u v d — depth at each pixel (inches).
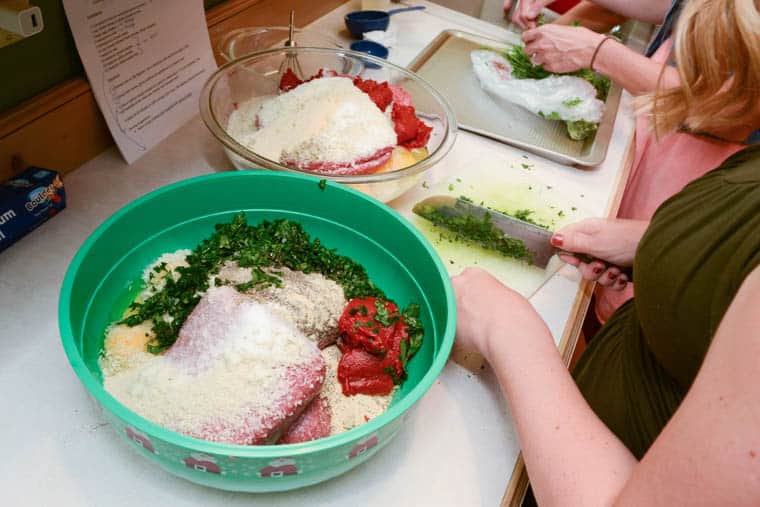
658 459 16.5
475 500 23.8
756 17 25.7
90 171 35.1
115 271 27.1
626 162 46.5
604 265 35.0
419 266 29.1
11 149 29.6
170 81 37.3
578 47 49.4
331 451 19.4
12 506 21.1
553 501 20.8
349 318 26.1
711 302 22.1
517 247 36.1
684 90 32.1
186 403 21.4
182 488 22.6
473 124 46.6
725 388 15.0
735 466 14.2
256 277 27.0
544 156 44.9
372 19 52.7
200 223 30.7
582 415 22.7
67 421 23.6
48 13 29.6
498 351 25.7
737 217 21.6
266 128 34.6
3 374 24.7
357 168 34.1
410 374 26.7
